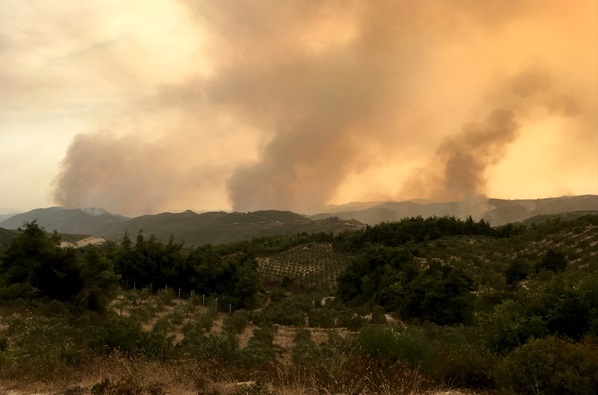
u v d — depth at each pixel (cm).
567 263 5522
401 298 5162
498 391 796
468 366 886
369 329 1106
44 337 1802
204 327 3092
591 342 1045
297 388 789
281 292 7306
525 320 1257
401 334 1047
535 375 749
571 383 708
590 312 1219
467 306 4266
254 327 3566
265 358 1362
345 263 10700
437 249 8544
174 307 4075
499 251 7356
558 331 1241
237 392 783
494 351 1209
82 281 3350
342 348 1244
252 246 12494
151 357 1252
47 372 1043
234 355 1320
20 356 1252
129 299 4084
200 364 1032
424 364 927
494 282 5488
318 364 966
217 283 5531
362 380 808
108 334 1404
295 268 10575
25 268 3272
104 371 1044
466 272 6244
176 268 5519
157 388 824
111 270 3556
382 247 7381
